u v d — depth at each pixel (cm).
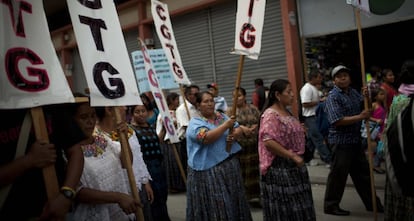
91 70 205
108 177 225
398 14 671
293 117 321
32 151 158
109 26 223
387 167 241
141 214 215
